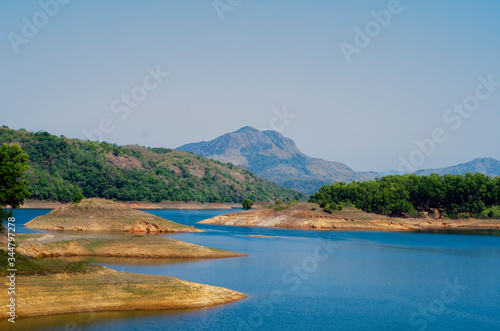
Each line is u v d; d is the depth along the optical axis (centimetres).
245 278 7681
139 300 5556
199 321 5225
